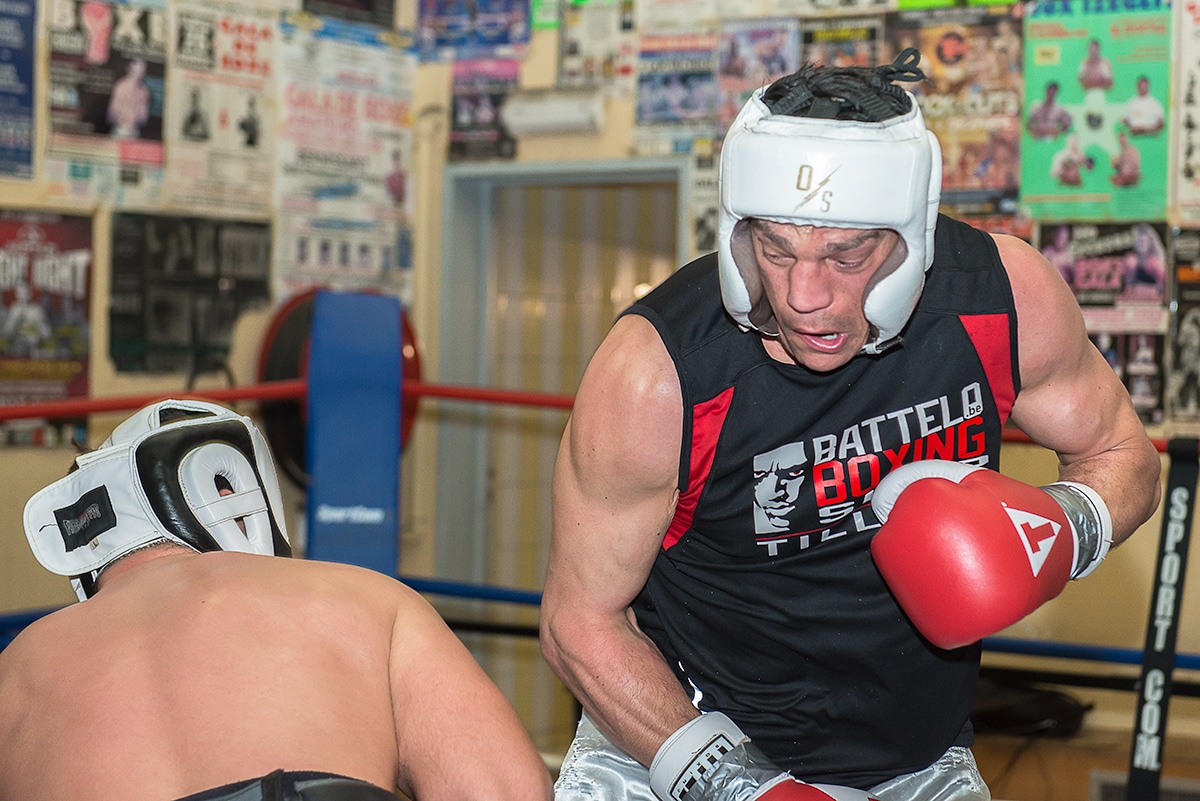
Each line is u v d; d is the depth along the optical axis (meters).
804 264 1.10
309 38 4.23
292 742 0.93
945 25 3.96
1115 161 3.79
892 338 1.20
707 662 1.47
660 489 1.33
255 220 4.10
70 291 3.65
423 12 4.58
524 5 4.44
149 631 1.00
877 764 1.46
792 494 1.33
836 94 1.11
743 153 1.10
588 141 4.39
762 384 1.29
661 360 1.29
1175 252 3.74
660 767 1.31
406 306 4.57
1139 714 2.19
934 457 1.35
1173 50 3.71
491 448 4.77
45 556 1.16
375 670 1.03
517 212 4.81
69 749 0.94
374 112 4.44
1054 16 3.83
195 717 0.94
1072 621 3.71
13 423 3.52
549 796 1.03
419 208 4.59
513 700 4.73
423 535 4.57
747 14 4.16
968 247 1.32
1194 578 3.63
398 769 1.04
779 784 1.25
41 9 3.56
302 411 4.07
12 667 1.02
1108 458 1.41
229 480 1.20
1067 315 1.35
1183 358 3.74
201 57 3.93
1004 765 3.36
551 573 1.41
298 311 4.11
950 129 3.98
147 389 3.84
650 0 4.29
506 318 4.82
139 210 3.80
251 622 1.01
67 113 3.63
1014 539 1.19
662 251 5.22
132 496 1.14
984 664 3.77
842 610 1.39
